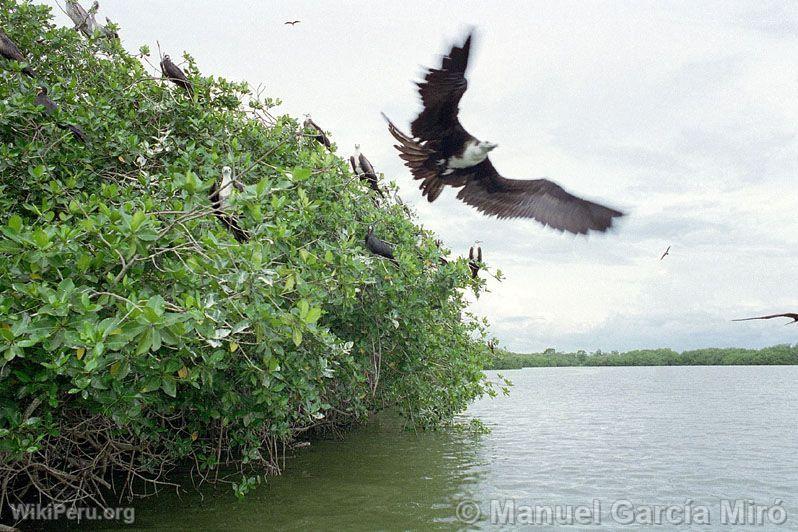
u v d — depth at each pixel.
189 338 6.05
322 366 8.18
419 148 5.22
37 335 5.35
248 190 6.57
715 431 19.98
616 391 44.72
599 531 8.88
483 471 12.69
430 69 4.41
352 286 8.64
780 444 17.22
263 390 8.14
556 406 30.16
